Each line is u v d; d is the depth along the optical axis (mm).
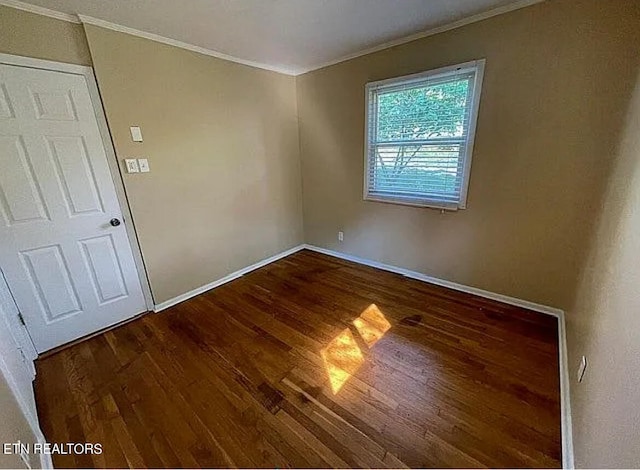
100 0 1754
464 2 1945
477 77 2230
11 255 1869
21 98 1806
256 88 3092
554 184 2094
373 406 1572
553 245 2188
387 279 3070
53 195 1995
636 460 623
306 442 1399
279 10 1968
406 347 2016
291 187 3742
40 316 2021
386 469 1273
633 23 1647
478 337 2082
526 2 1937
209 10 1933
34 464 1200
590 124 1878
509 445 1347
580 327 1584
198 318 2461
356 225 3443
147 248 2502
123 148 2252
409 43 2504
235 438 1431
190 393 1700
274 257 3707
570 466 1198
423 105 2607
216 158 2869
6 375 1205
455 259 2744
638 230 874
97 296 2279
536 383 1676
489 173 2363
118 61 2139
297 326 2307
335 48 2703
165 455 1364
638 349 711
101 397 1687
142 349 2084
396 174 2957
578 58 1846
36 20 1806
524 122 2123
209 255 2971
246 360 1950
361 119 3021
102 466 1325
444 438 1390
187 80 2539
